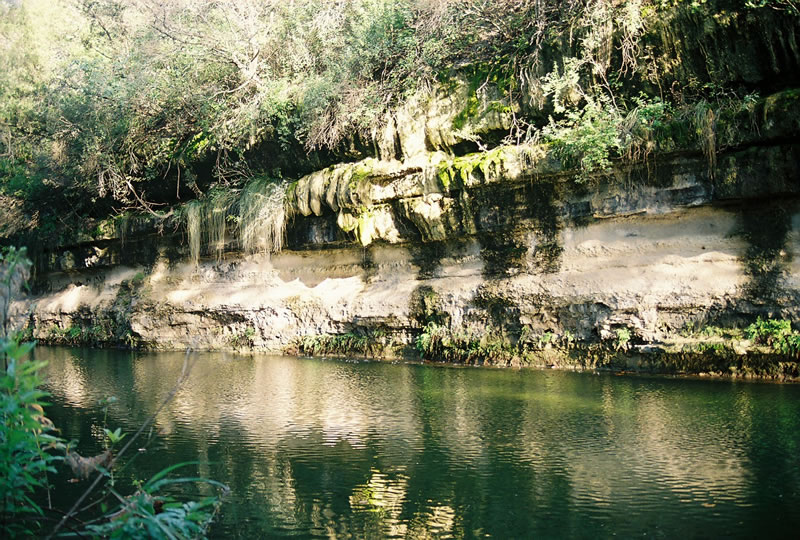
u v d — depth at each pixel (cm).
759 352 1246
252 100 2009
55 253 2514
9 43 2989
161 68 2252
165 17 2191
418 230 1684
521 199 1538
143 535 511
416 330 1731
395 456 902
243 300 2047
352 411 1158
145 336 2217
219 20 2244
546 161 1460
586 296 1461
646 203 1400
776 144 1246
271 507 739
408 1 1828
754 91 1295
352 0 2006
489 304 1606
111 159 2281
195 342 2133
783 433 918
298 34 2120
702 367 1310
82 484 816
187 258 2205
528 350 1539
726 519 666
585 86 1488
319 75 1927
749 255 1305
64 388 1452
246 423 1095
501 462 862
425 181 1641
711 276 1334
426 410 1143
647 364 1379
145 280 2294
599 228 1471
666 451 873
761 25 1260
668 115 1355
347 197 1750
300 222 1908
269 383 1452
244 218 1988
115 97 2236
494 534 657
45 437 516
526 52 1584
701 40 1331
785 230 1271
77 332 2438
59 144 2419
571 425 1012
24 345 496
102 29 2923
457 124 1644
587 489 760
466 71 1650
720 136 1284
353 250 1877
